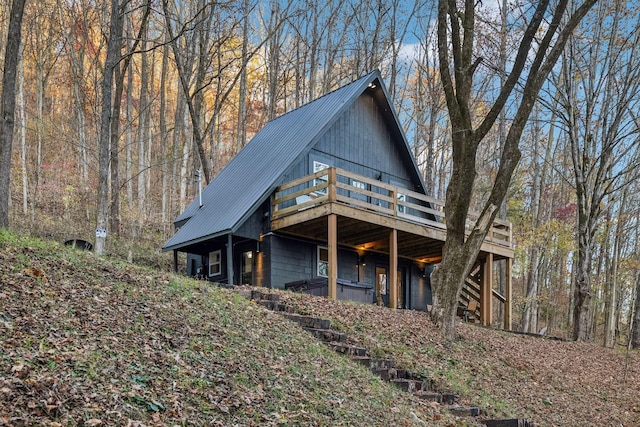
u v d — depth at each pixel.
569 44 21.14
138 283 10.00
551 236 28.81
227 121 40.00
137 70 34.28
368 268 21.33
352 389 8.21
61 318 7.09
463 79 14.14
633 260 29.45
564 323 38.50
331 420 6.72
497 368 12.80
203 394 6.21
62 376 5.49
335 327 11.78
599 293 39.62
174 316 8.69
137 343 7.11
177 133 29.09
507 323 21.20
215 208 19.42
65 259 9.93
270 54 32.66
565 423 10.51
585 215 21.69
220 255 20.20
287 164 17.95
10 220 21.97
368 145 21.67
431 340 13.05
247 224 17.73
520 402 11.02
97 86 30.67
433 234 18.91
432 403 9.12
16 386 5.01
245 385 6.91
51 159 30.91
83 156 28.86
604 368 16.39
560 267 38.94
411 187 23.34
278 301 12.64
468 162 14.09
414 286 23.23
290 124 21.77
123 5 17.34
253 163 20.75
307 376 8.02
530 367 13.88
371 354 10.83
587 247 21.56
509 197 34.38
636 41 20.81
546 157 29.72
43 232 22.06
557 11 13.30
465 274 14.16
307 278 18.84
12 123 11.45
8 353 5.61
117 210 23.50
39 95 28.77
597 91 21.61
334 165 20.14
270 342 9.11
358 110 21.42
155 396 5.77
